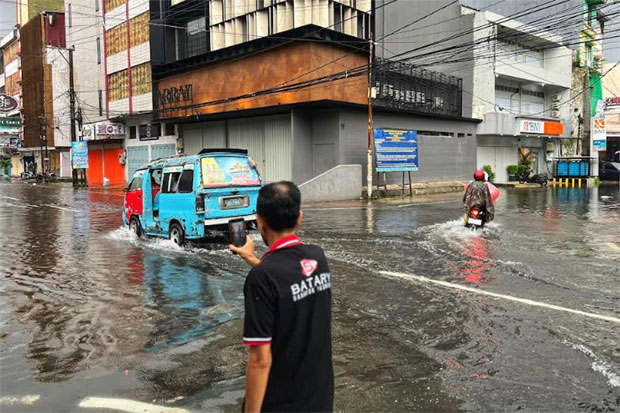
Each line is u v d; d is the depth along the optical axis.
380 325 5.57
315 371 2.29
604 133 33.72
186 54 30.44
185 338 5.25
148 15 32.38
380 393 3.94
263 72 25.42
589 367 4.39
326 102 22.14
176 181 10.87
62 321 5.87
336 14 24.89
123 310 6.28
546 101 40.03
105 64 37.09
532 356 4.65
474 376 4.23
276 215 2.38
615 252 9.71
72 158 36.56
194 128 30.00
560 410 3.64
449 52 31.59
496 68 33.41
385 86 26.38
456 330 5.38
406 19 29.02
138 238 12.23
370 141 22.81
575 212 17.22
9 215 18.05
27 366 4.57
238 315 6.01
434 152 29.69
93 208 20.67
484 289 7.02
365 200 22.86
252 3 26.06
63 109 49.22
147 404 3.82
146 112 32.59
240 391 4.04
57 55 48.94
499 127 32.41
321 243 10.95
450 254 9.59
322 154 24.44
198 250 10.44
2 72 68.06
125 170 37.25
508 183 33.22
